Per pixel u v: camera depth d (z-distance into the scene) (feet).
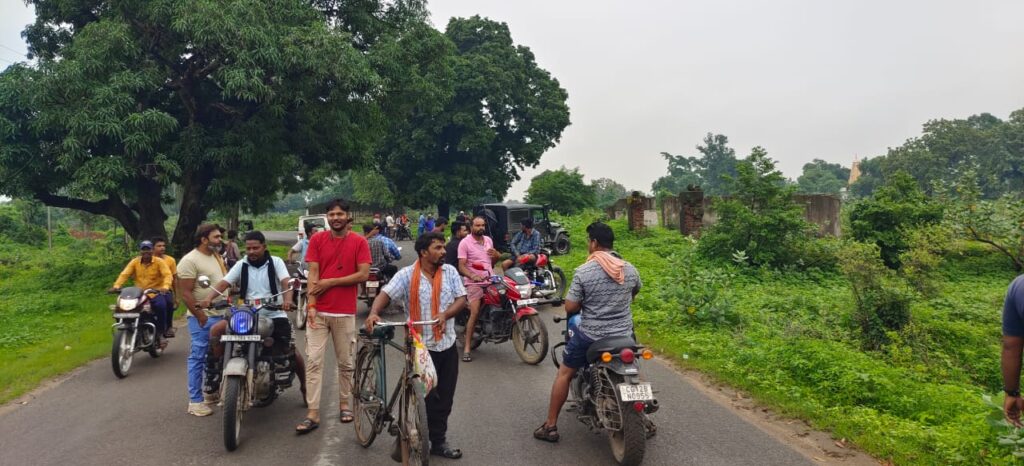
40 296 48.42
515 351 27.89
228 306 19.06
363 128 63.21
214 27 46.78
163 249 28.25
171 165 49.47
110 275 56.08
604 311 15.62
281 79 50.29
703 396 20.90
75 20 58.18
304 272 35.24
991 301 40.22
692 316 31.63
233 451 16.33
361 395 16.56
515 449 16.34
